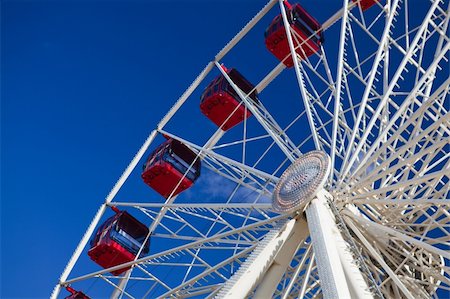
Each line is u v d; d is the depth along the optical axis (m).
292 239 17.12
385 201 16.52
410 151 18.02
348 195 17.25
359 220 16.88
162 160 25.66
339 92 19.70
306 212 16.91
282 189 18.39
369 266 17.00
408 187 17.42
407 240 15.51
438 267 17.64
